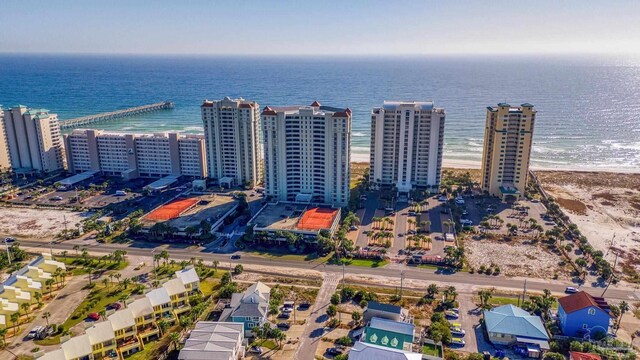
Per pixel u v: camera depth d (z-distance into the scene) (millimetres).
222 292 164500
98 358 132625
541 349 134000
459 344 138625
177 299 157875
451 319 151750
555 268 185500
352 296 164875
